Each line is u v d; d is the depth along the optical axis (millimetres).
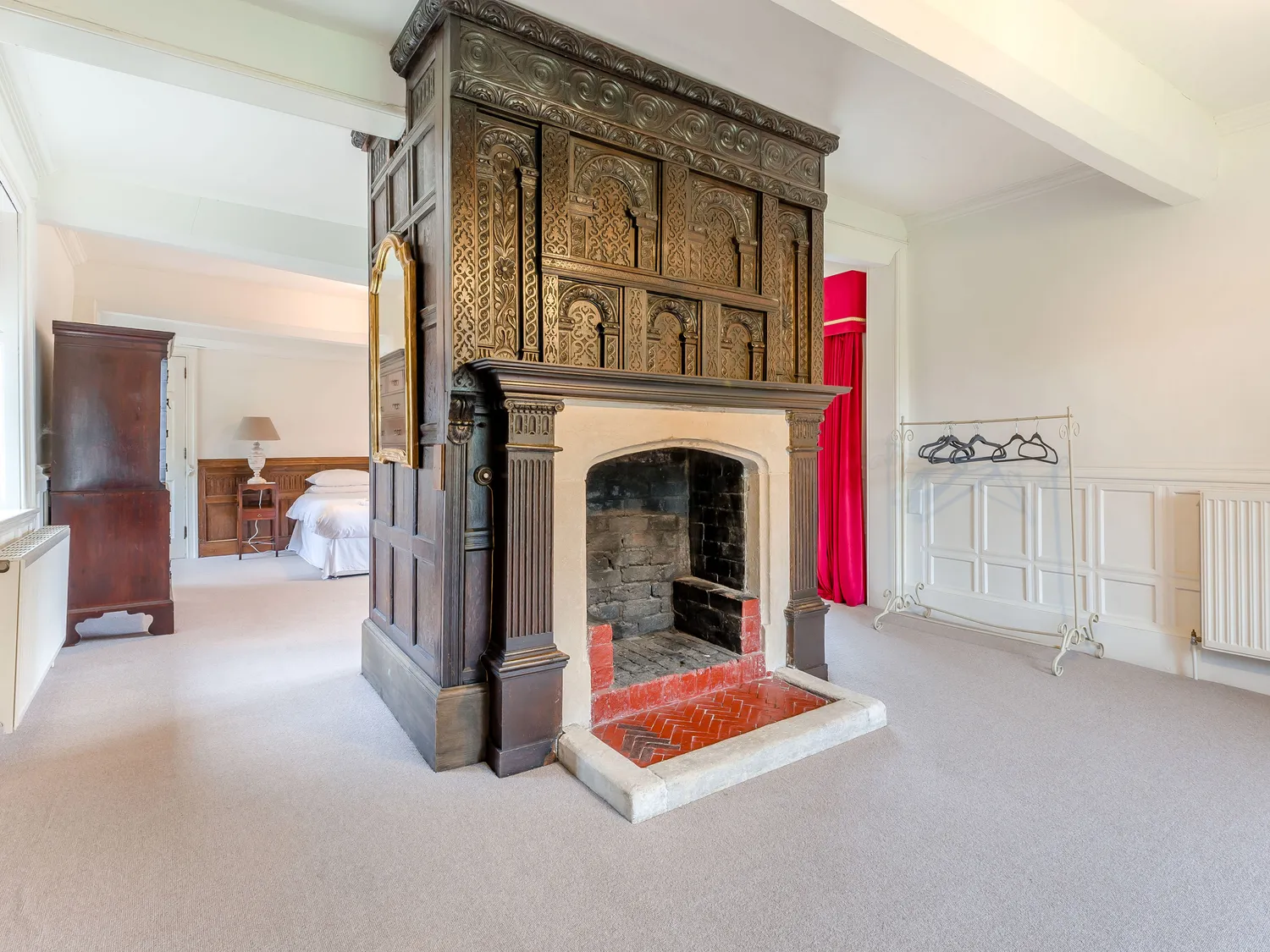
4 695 2285
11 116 2822
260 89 2342
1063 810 2023
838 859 1776
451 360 2209
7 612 2287
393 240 2613
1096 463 3641
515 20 2238
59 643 3225
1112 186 3555
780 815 1998
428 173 2391
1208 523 3164
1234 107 3021
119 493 3891
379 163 2988
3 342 3256
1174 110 2846
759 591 3084
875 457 4746
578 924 1527
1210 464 3225
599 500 3271
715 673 2887
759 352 2994
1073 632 3445
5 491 3281
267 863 1749
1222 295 3176
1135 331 3479
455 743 2297
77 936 1476
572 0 2203
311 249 4207
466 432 2275
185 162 3455
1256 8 2271
